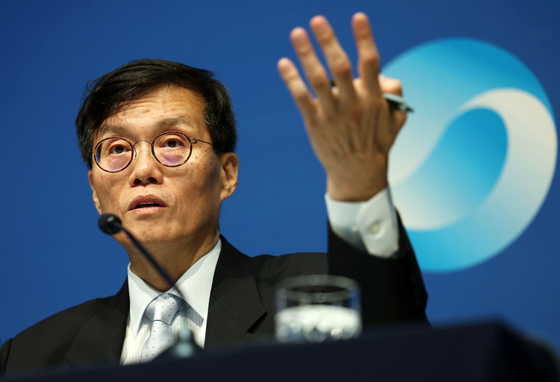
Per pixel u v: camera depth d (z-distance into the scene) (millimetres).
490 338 924
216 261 2799
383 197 1825
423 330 967
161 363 991
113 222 1986
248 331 2521
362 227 1812
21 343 2824
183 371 980
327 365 961
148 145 2709
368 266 1758
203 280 2715
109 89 2816
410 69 3684
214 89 2971
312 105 1683
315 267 2748
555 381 954
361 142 1727
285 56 3998
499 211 3414
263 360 973
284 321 1296
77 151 4266
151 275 2713
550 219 3320
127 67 2857
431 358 940
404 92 3658
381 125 1739
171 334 2555
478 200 3453
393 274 1755
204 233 2766
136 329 2658
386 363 951
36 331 2875
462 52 3604
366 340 975
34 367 2678
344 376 954
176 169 2674
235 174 3041
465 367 919
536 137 3400
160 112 2762
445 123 3564
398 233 1865
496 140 3465
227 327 2527
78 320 2861
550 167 3355
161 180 2666
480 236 3434
